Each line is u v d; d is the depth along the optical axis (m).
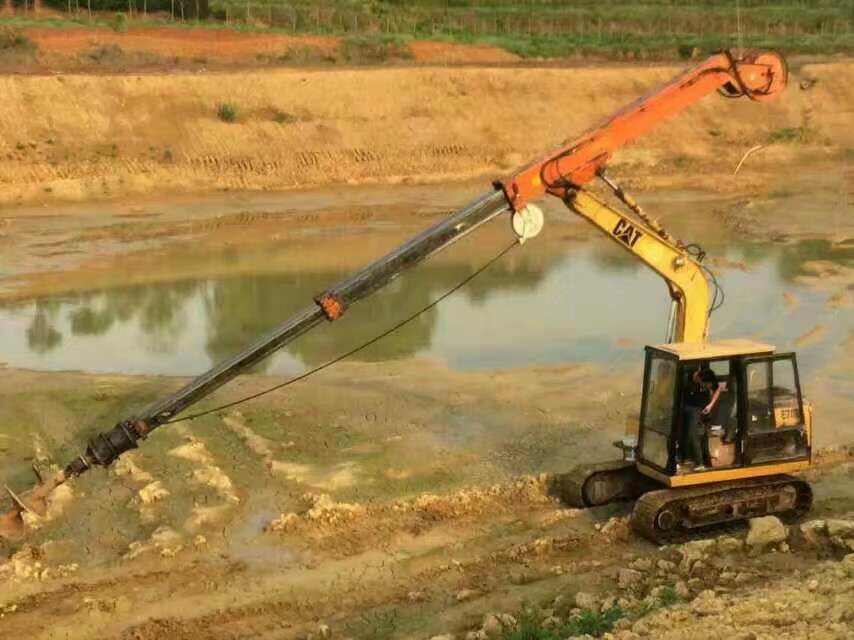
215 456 15.30
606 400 17.70
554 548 12.21
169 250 29.80
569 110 45.22
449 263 28.38
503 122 43.75
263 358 11.55
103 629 10.67
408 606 11.02
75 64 44.56
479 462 15.09
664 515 12.16
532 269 27.72
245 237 31.64
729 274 26.53
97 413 17.22
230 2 59.53
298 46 50.56
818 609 9.69
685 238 31.25
